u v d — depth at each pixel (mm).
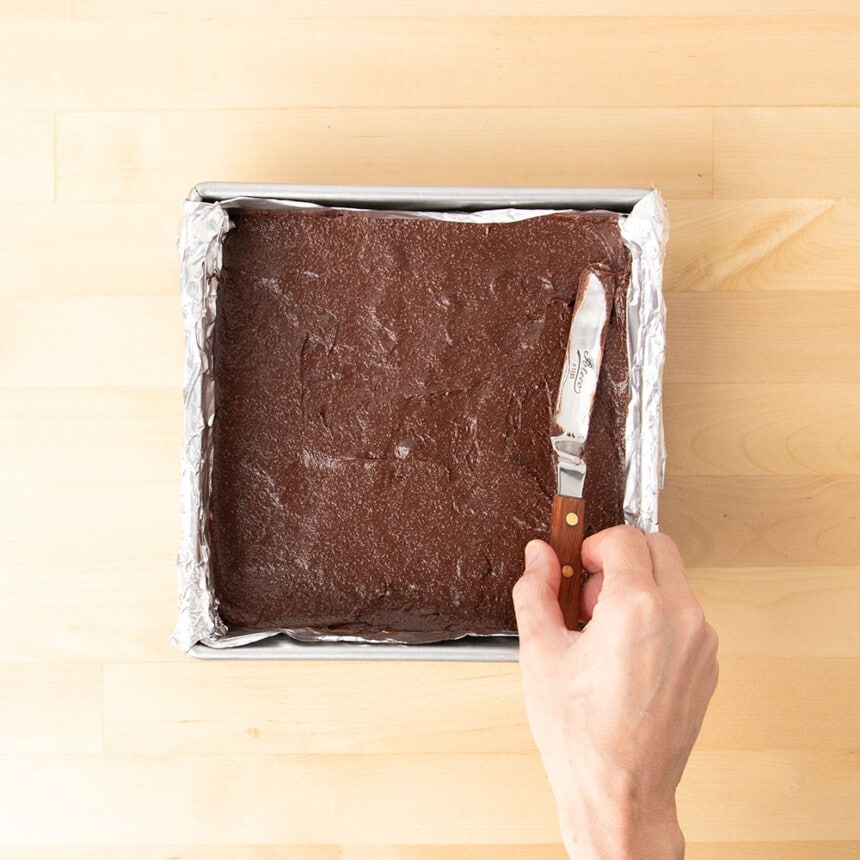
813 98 614
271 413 563
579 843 466
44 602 612
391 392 563
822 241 615
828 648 614
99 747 612
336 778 614
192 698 613
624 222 559
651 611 467
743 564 613
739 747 615
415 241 567
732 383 614
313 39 612
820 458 614
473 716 616
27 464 612
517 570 560
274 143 612
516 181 612
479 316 565
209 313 548
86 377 612
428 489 562
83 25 611
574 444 555
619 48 613
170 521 612
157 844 613
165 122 611
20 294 611
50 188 612
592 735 463
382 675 615
